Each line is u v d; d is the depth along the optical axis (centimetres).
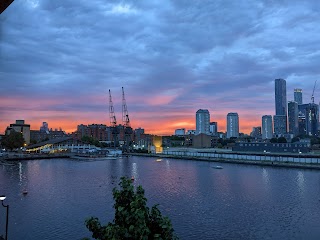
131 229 916
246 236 4525
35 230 4781
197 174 11931
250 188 8550
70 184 9238
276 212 5878
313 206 6359
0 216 5562
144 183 9588
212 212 5866
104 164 16475
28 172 12338
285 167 14088
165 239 972
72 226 4984
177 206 6359
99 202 6719
